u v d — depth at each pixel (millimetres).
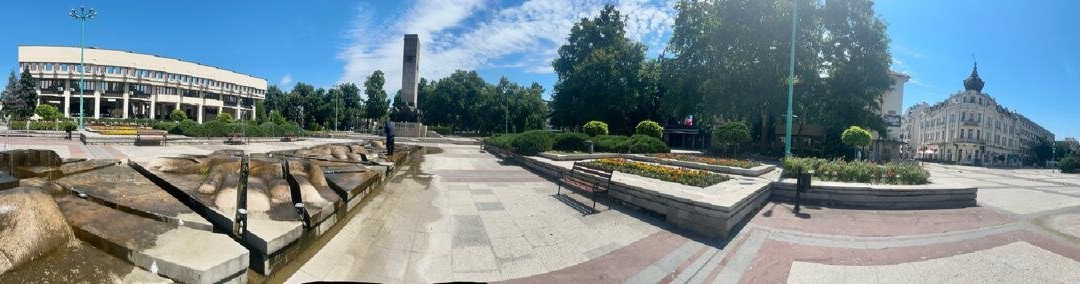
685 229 6730
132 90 69938
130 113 73250
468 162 16281
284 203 5703
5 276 3105
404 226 6277
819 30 27516
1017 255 5633
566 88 43375
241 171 6891
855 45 27641
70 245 3693
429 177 11508
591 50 43312
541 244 5668
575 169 9953
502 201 8336
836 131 28672
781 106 27375
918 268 5145
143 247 3615
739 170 12453
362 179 8062
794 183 9805
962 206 9375
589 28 43156
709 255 5539
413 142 34562
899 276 4879
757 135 36469
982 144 57219
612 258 5277
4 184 4977
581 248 5582
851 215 8273
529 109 65750
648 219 7250
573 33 44688
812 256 5590
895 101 37344
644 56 41438
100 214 4367
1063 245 6129
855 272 5004
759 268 5117
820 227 7211
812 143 36719
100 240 3734
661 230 6609
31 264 3297
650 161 16375
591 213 7527
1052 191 12336
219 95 82188
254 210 5191
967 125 59094
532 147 15688
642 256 5391
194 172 7504
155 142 19516
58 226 3713
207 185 6000
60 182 5863
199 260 3451
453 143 35500
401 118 38781
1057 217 8195
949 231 7012
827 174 11219
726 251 5719
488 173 12781
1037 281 4723
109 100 70688
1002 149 64250
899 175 10758
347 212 6727
